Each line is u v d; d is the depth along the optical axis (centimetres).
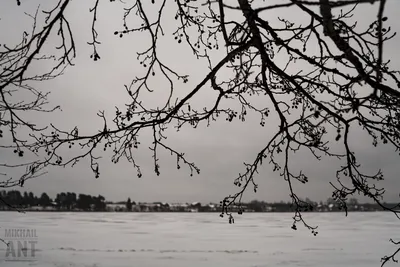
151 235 7181
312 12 351
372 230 8400
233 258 4322
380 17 223
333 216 17300
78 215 17438
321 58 403
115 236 6806
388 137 411
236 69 477
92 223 10950
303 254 4606
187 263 3959
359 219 14050
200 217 17050
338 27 383
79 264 3838
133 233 7606
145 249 5006
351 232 7862
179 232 8019
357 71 377
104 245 5381
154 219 14662
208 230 8688
